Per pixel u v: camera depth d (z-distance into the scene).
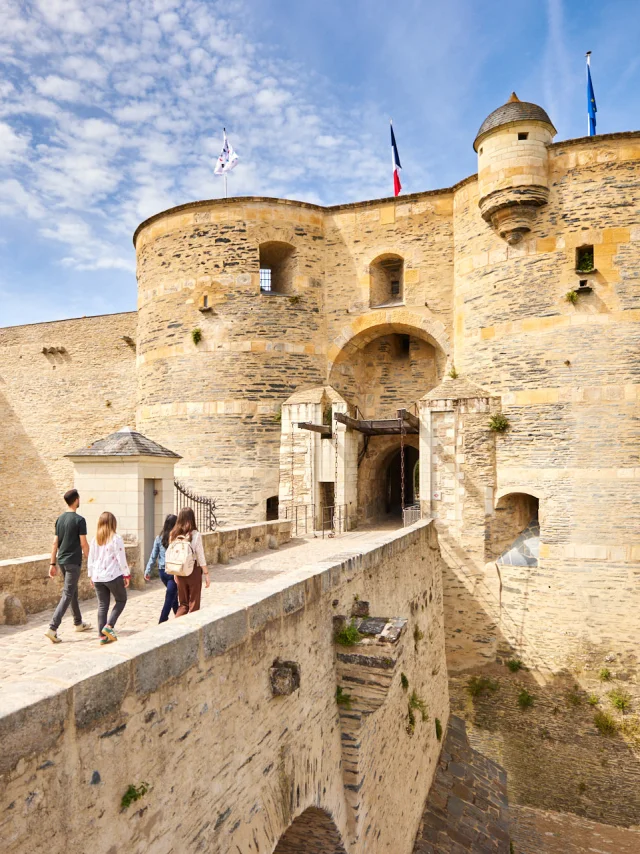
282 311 18.20
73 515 6.27
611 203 14.72
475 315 16.48
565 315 14.89
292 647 5.44
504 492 15.38
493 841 9.65
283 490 17.38
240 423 17.80
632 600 13.82
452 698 15.07
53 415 27.36
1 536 27.78
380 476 21.12
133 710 3.39
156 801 3.54
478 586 15.32
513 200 15.18
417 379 19.53
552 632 14.35
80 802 3.00
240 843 4.37
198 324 18.25
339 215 18.89
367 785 6.73
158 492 9.54
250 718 4.61
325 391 17.73
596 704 13.71
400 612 9.78
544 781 13.52
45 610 7.32
